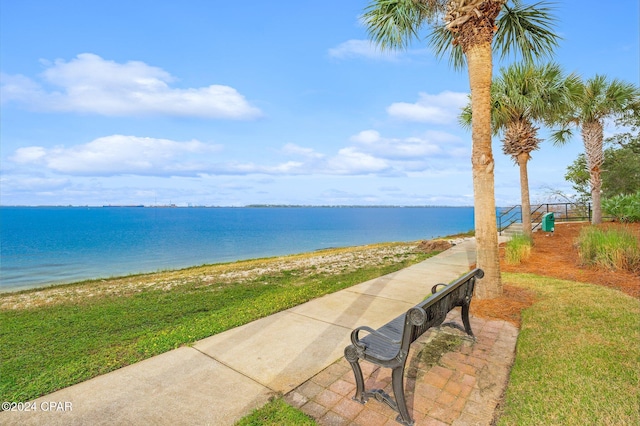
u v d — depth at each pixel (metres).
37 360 3.89
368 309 5.46
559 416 2.49
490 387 3.00
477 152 5.64
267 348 3.98
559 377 3.01
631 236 7.71
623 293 5.51
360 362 3.55
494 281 5.59
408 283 7.26
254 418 2.63
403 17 6.40
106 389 3.13
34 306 6.98
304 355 3.77
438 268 8.85
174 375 3.37
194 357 3.78
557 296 5.41
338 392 2.99
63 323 5.49
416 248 14.51
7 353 4.14
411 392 2.95
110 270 14.49
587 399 2.67
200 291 7.82
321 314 5.23
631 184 17.80
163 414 2.72
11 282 12.01
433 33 7.21
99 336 4.75
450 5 5.61
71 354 4.06
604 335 3.80
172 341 4.25
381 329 3.24
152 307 6.39
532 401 2.71
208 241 28.89
